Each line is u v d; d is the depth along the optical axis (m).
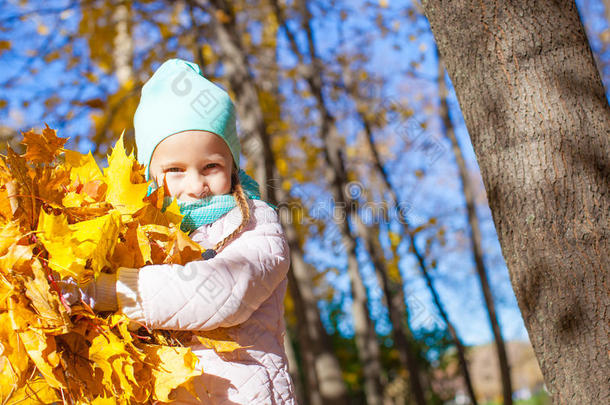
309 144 9.14
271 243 1.84
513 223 1.94
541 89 1.93
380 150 9.12
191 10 6.98
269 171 5.83
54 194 1.59
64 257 1.42
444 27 2.09
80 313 1.52
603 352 1.79
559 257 1.85
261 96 8.67
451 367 11.55
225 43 6.36
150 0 7.12
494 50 1.98
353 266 7.43
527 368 18.12
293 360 7.95
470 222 6.66
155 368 1.54
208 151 1.88
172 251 1.68
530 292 1.90
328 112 7.55
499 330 6.23
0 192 1.50
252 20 8.20
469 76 2.03
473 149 2.07
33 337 1.44
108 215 1.52
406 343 7.14
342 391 6.31
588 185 1.86
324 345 6.45
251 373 1.71
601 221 1.84
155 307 1.58
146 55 7.22
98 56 7.34
